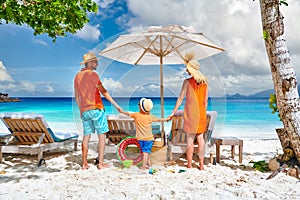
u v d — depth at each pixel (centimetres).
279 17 434
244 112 1919
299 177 419
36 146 484
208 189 364
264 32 441
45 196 341
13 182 397
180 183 382
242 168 481
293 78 432
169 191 353
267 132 1180
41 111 2259
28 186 377
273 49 437
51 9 471
